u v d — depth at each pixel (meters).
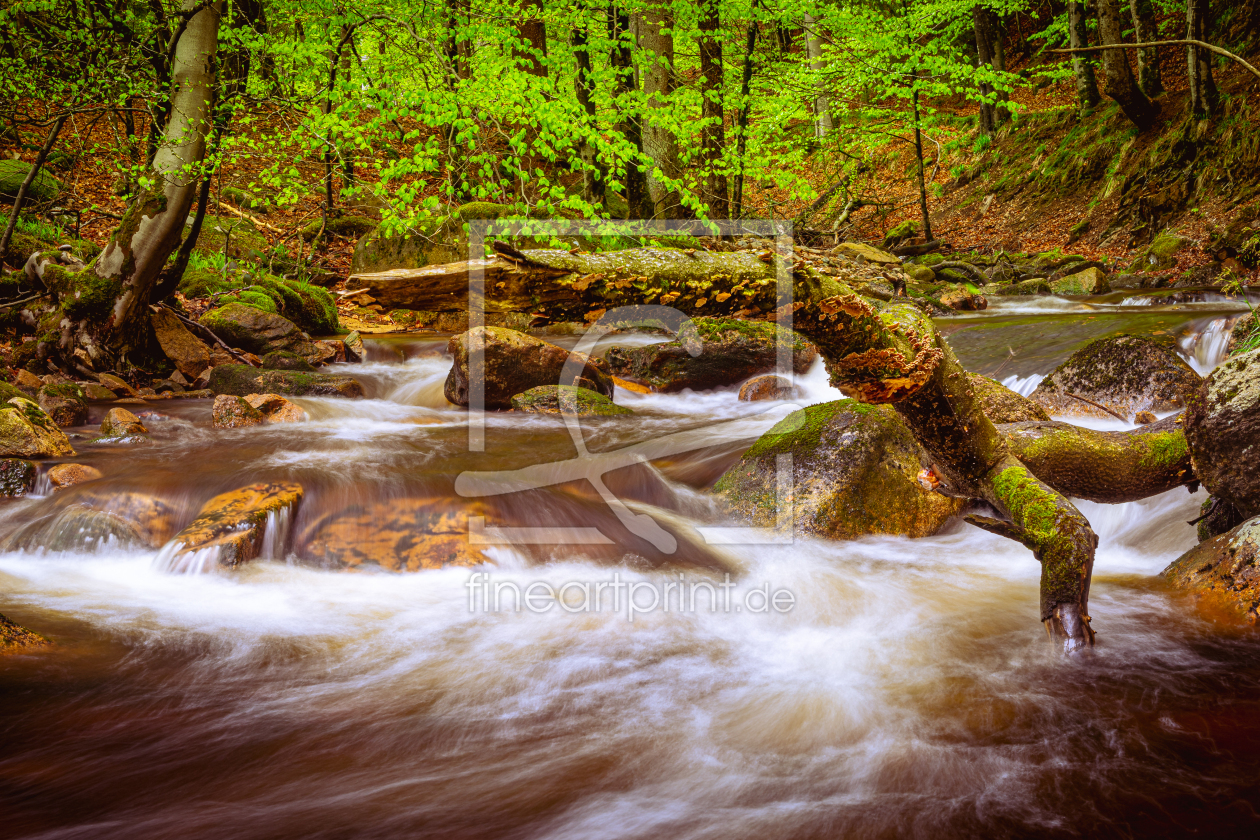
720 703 2.83
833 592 3.81
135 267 7.98
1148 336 5.87
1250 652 2.88
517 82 7.52
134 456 5.78
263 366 9.16
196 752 2.51
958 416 2.59
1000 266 15.70
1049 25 22.08
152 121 8.06
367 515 4.49
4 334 8.55
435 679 3.04
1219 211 14.27
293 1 9.84
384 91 7.33
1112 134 17.61
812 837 2.06
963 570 4.10
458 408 8.02
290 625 3.52
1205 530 3.62
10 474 5.13
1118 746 2.40
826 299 2.18
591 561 4.21
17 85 8.05
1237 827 2.01
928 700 2.77
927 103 25.17
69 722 2.67
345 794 2.30
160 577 4.07
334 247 15.05
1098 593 3.54
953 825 2.09
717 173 11.18
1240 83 15.63
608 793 2.30
